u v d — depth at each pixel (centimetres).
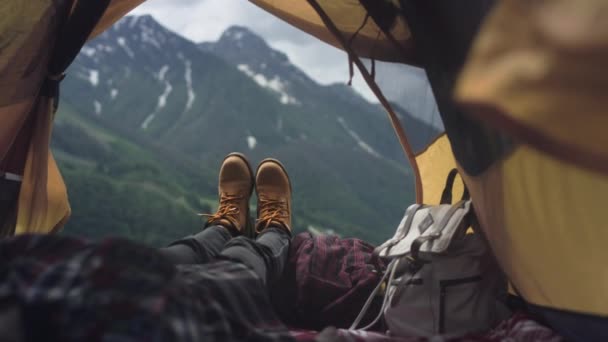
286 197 245
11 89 191
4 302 72
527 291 126
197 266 130
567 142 98
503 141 115
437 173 201
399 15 154
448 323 150
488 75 103
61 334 70
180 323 75
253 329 101
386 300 163
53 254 81
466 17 116
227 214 224
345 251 216
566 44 95
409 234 167
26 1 188
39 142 208
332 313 190
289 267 203
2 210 204
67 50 197
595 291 108
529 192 113
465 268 153
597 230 105
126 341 68
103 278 75
